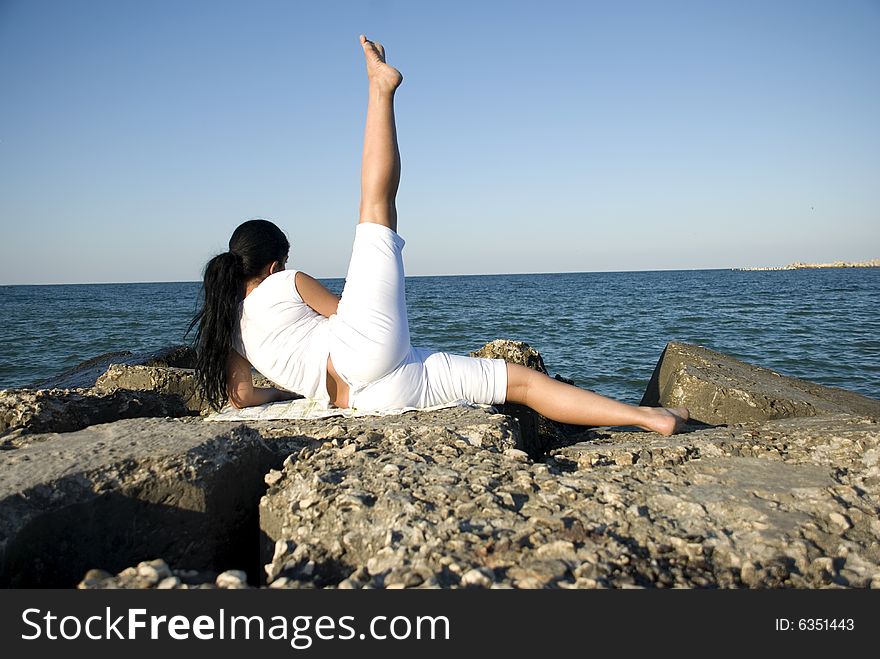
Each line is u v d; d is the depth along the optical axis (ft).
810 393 18.26
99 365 22.90
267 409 11.95
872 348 49.78
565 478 8.55
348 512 7.48
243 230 11.94
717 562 6.74
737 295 154.92
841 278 311.27
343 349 11.09
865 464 9.15
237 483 8.36
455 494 7.77
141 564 6.41
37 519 6.75
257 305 11.48
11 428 10.80
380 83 11.19
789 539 7.00
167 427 9.11
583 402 11.52
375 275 10.96
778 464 9.27
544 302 139.03
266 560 8.14
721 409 15.85
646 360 46.14
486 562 6.47
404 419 10.85
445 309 115.14
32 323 86.94
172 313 108.58
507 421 10.86
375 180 11.08
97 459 7.62
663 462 9.41
